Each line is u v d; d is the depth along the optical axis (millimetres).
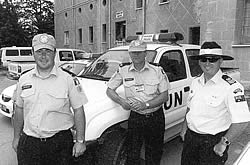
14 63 11617
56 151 2371
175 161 3963
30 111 2297
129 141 3133
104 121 3006
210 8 11039
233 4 10188
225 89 2404
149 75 3066
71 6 26203
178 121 4227
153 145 3217
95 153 3010
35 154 2332
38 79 2291
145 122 3068
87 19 23531
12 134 5031
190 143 2596
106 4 20688
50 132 2318
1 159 4016
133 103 3000
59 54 11812
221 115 2451
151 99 3057
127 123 3303
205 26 11359
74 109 2414
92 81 3994
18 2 34844
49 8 39750
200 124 2512
